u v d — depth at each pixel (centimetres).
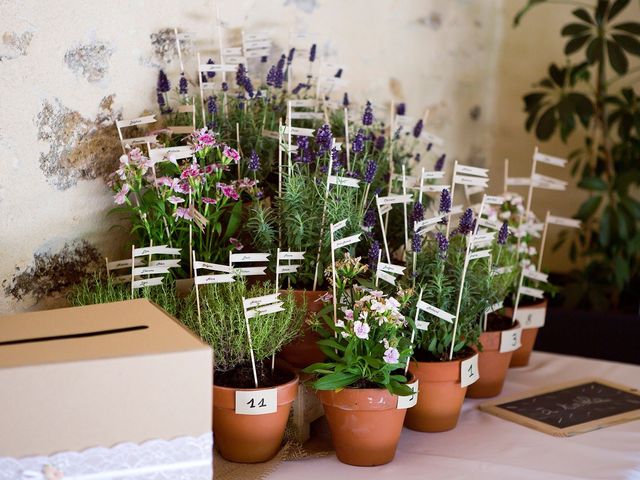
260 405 184
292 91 268
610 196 349
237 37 269
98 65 220
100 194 226
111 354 141
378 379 189
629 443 205
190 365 144
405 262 235
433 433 214
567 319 347
